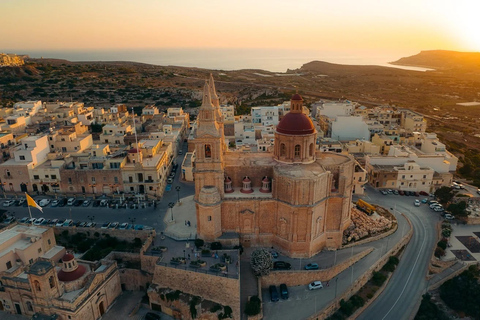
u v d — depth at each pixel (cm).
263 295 7700
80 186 11781
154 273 7619
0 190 12019
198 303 7106
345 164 8719
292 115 8694
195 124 18538
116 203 11238
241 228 8612
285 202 8056
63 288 6794
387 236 9594
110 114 19275
